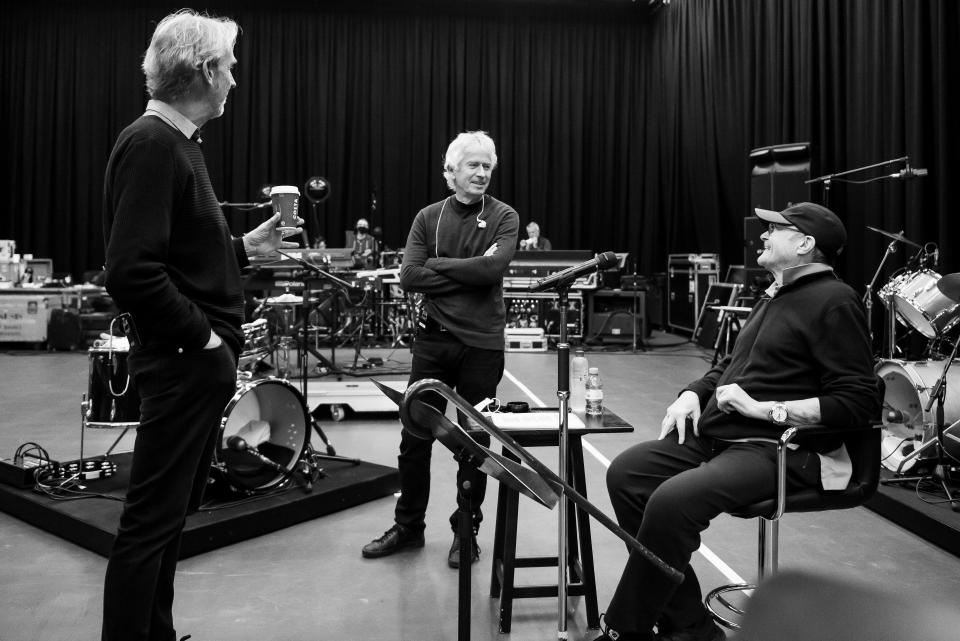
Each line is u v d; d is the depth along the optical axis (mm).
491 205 3045
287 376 6605
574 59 13227
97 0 12602
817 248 2438
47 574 2904
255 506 3355
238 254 2266
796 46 9141
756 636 438
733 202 10703
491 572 2867
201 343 1908
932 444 3734
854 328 2295
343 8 12984
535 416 2576
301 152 13031
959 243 6742
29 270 10375
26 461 4012
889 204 7391
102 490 3598
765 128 9969
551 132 13320
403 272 2967
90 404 3635
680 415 2486
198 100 1979
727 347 8281
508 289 10016
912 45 7066
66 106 12680
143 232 1814
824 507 2287
